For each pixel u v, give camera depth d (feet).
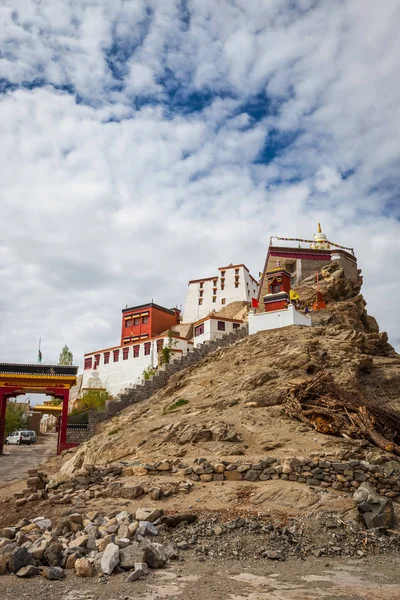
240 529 39.24
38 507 46.55
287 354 95.20
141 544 34.27
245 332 137.18
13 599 25.99
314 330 106.52
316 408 74.08
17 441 165.89
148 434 75.05
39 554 32.19
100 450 77.20
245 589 27.78
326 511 42.88
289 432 67.87
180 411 85.51
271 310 119.03
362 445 63.77
